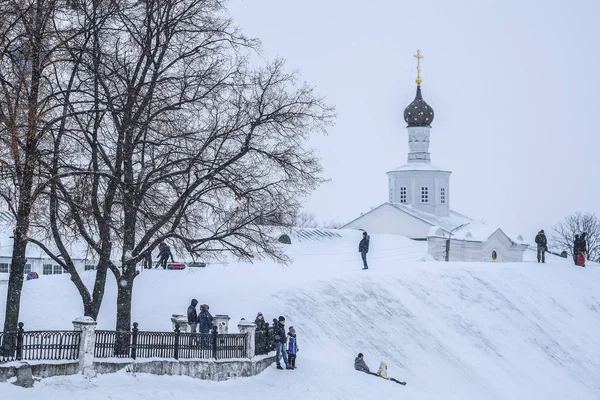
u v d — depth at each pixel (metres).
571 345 113.00
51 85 62.31
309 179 71.56
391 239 155.50
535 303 120.94
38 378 53.28
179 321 71.44
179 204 66.62
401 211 172.50
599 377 107.94
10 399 49.41
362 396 70.00
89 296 66.00
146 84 65.69
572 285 131.25
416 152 190.38
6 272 119.31
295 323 84.00
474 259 160.00
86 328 56.75
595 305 128.12
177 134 67.62
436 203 186.25
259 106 69.00
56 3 61.69
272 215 70.69
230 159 68.06
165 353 62.50
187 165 68.06
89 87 66.56
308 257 136.25
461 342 99.50
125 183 62.91
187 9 67.94
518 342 106.56
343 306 93.19
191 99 66.81
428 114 189.62
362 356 78.50
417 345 92.62
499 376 94.94
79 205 62.50
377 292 100.62
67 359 55.81
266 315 83.19
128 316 67.38
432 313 103.19
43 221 67.19
